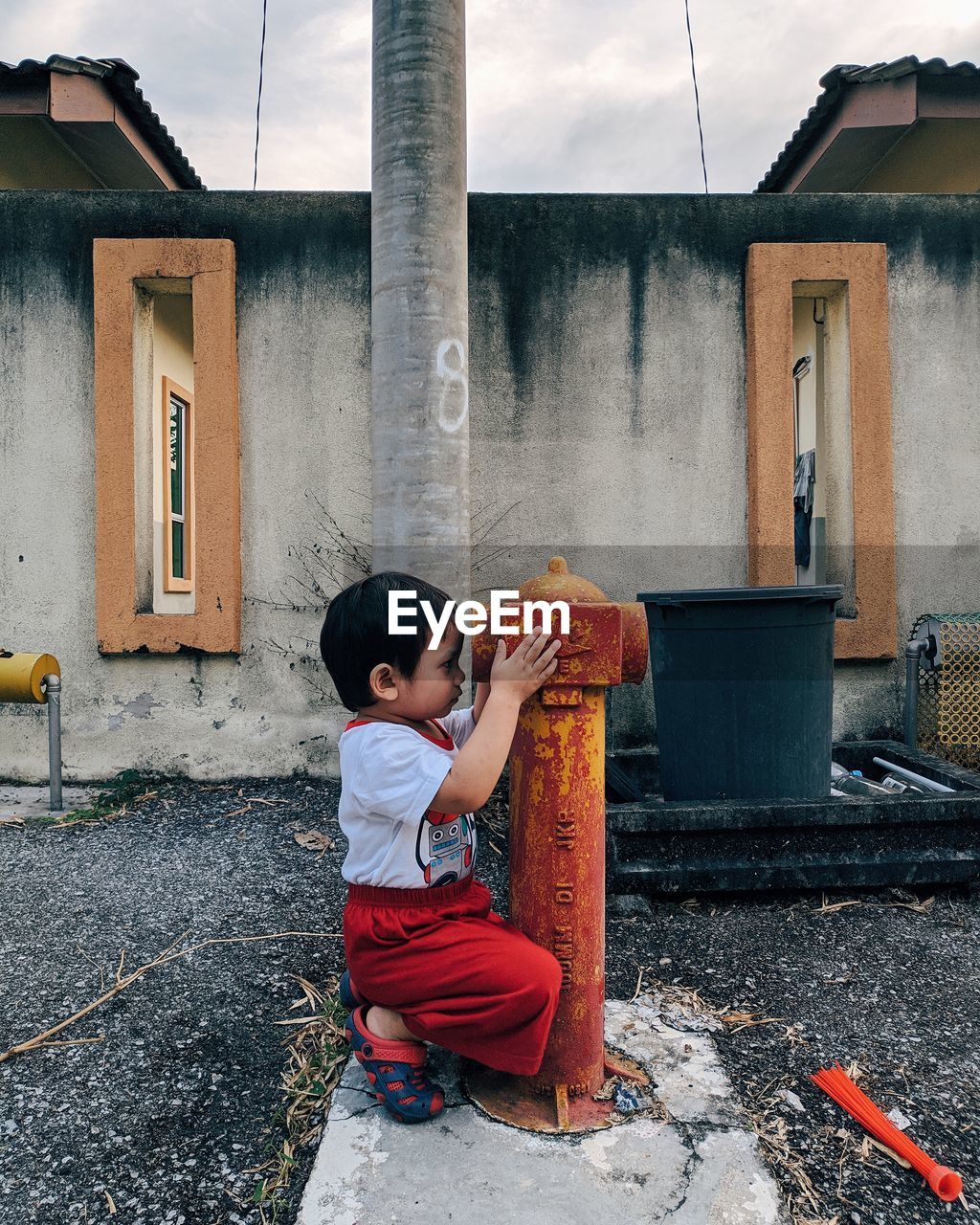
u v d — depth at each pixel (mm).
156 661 4426
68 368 4426
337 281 4449
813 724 3234
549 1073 1707
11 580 4445
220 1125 1743
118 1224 1486
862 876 2969
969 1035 2119
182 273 4344
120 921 2758
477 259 4473
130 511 4340
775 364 4406
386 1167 1538
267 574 4453
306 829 3684
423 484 3562
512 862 1763
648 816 2936
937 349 4551
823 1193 1542
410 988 1605
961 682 4258
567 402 4504
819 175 7285
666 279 4508
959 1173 1593
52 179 7312
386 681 1655
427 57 3510
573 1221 1412
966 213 4547
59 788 4004
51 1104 1816
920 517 4555
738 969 2475
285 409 4461
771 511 4402
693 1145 1607
